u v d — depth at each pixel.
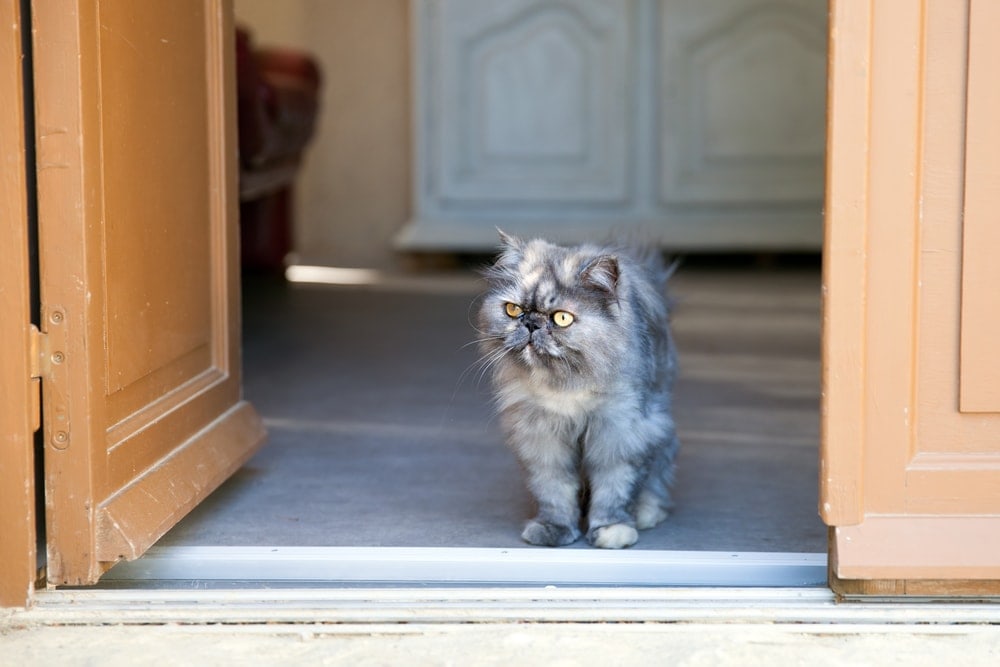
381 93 8.44
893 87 2.29
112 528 2.37
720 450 3.74
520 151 7.93
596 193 7.91
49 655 2.22
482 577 2.58
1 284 2.27
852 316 2.32
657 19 7.78
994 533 2.35
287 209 8.10
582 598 2.42
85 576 2.37
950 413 2.37
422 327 6.09
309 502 3.17
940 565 2.33
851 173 2.29
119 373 2.49
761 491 3.28
